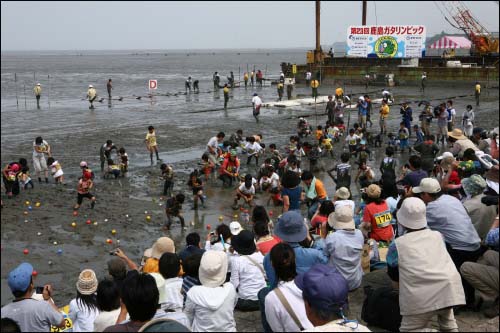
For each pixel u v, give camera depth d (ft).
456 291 16.87
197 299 18.21
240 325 21.49
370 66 180.86
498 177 23.30
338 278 13.34
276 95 163.53
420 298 16.88
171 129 99.19
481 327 18.67
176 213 45.91
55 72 336.70
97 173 66.28
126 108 133.39
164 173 56.34
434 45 210.38
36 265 37.93
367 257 25.46
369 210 26.96
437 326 18.89
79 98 160.15
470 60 184.55
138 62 541.75
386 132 93.40
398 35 177.17
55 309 20.68
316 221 29.12
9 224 46.85
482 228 22.25
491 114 112.16
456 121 104.17
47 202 53.93
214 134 93.71
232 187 60.44
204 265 18.51
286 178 32.86
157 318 14.88
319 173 66.64
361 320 20.77
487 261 19.51
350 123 104.63
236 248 23.25
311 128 95.61
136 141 87.51
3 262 37.78
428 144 55.01
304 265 20.22
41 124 105.70
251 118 113.39
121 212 50.70
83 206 52.60
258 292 20.98
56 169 61.26
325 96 152.35
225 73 311.68
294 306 15.87
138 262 38.83
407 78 175.42
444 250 17.61
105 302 18.86
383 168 54.49
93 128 100.53
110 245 42.42
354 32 181.98
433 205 20.80
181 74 301.43
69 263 38.55
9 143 84.89
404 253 17.51
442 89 166.81
